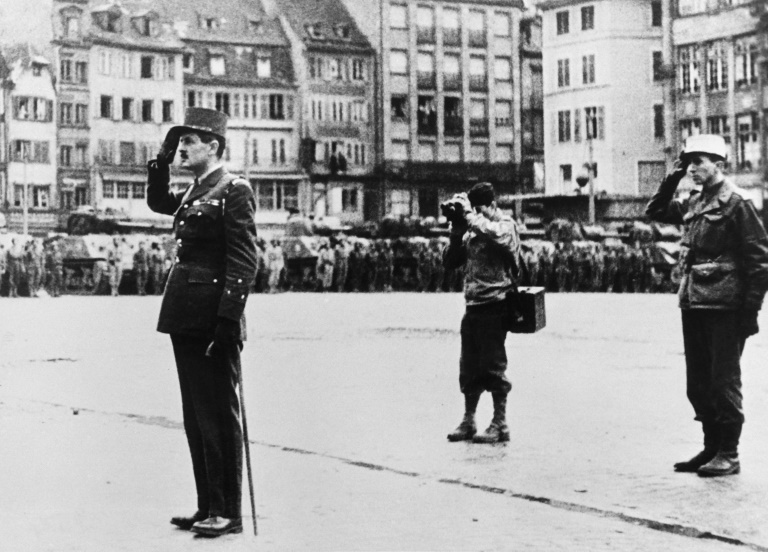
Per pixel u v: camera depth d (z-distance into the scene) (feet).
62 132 224.12
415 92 258.57
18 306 126.82
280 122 251.80
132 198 232.32
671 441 35.24
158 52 237.66
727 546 22.34
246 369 57.82
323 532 23.80
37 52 221.25
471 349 35.60
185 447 34.42
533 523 24.47
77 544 22.93
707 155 30.66
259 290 170.71
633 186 247.09
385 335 82.12
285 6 255.29
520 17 261.65
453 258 36.09
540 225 221.05
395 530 23.90
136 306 126.52
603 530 23.77
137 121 234.38
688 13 238.48
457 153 260.01
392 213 257.14
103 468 31.07
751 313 30.25
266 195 250.37
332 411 42.29
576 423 39.09
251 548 22.57
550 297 150.61
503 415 35.47
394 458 32.48
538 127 260.62
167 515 25.64
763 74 225.97
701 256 30.55
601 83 248.93
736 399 29.89
